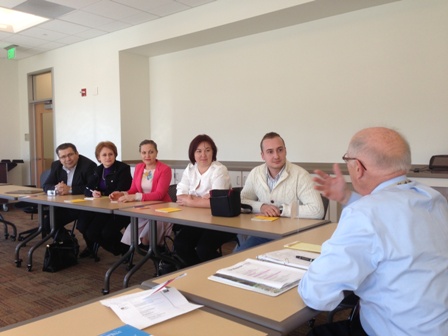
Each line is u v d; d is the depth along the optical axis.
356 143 1.26
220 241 2.96
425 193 1.16
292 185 2.62
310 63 4.64
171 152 6.22
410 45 3.95
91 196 3.70
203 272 1.47
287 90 4.85
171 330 1.01
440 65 3.78
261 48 5.05
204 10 4.93
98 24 5.71
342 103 4.43
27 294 3.02
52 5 4.99
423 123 3.91
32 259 3.91
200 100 5.77
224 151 5.53
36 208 4.54
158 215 2.59
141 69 6.34
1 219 4.73
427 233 1.07
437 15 3.77
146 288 1.33
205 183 3.08
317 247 1.76
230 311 1.12
